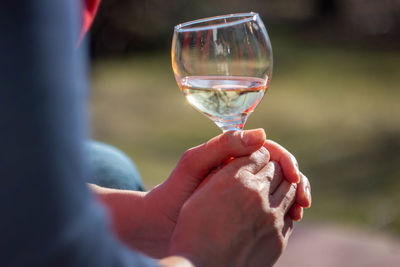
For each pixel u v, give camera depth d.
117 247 0.41
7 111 0.35
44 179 0.37
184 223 0.52
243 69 0.58
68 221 0.38
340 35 6.34
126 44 5.30
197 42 0.59
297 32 6.57
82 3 0.56
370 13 6.86
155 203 0.64
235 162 0.57
